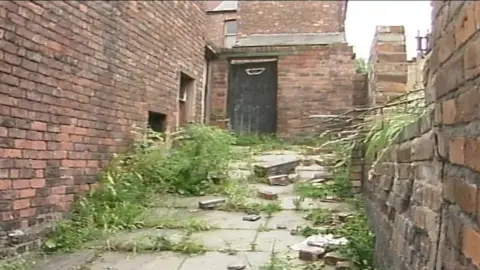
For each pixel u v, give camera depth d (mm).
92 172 4969
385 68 5047
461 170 1268
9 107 3639
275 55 10695
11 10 3648
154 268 3326
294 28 12812
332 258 3359
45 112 4121
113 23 5418
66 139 4465
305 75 10539
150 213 4898
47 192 4156
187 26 7980
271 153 8781
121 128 5660
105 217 4477
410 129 2139
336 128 7055
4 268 3277
